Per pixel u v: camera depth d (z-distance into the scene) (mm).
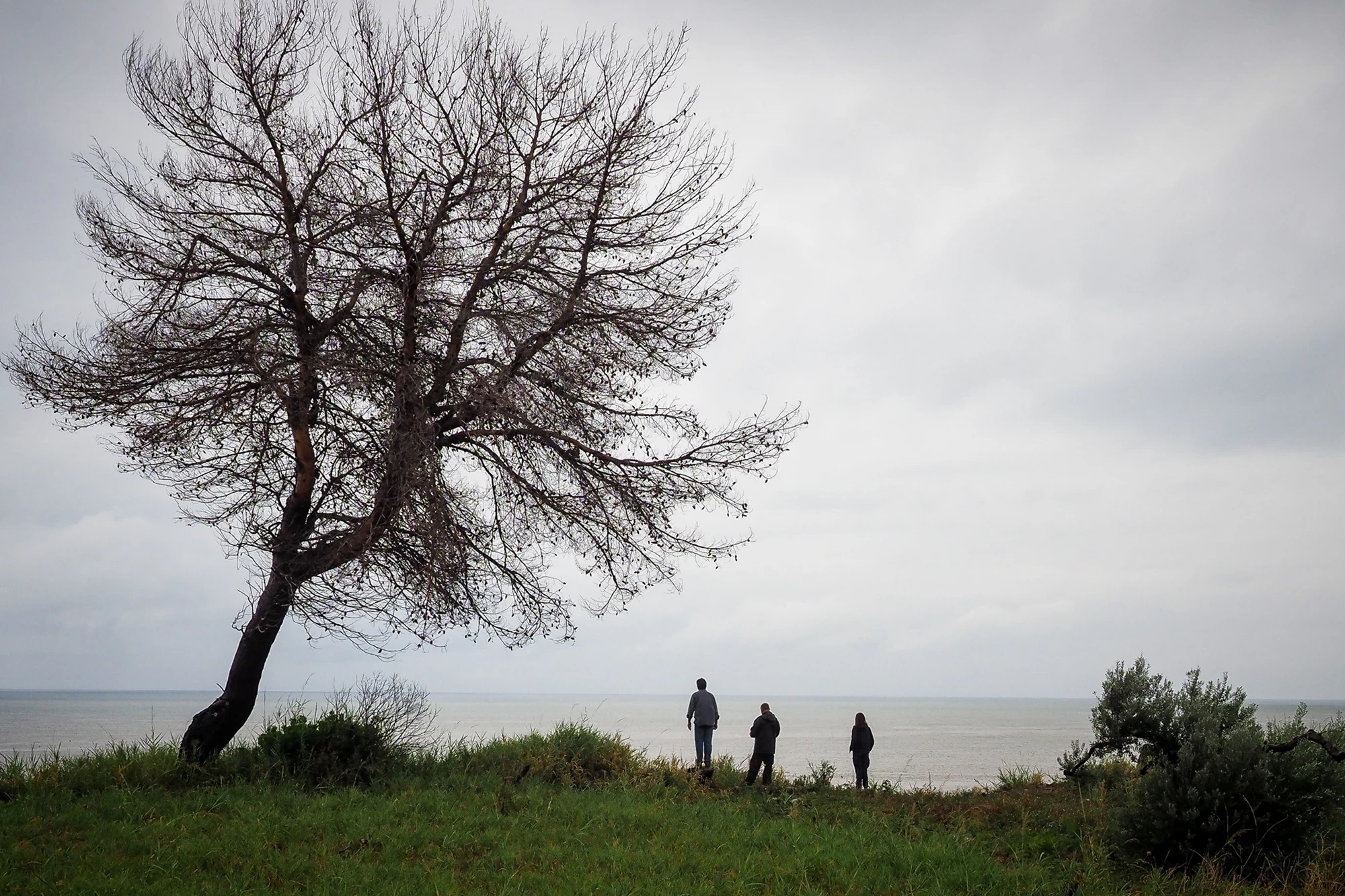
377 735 11500
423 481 10578
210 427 11320
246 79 11555
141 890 6430
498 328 11734
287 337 11531
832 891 7348
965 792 12750
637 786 11602
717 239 12359
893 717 128625
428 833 8258
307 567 11352
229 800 9273
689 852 8195
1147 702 10016
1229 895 7383
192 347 11133
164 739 12117
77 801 9086
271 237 11461
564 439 11797
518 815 9320
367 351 11344
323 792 10125
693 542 11961
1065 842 9211
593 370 11898
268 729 11344
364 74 11703
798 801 11711
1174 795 8586
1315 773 8336
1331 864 8047
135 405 11094
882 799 12383
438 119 11953
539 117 12148
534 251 11898
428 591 10812
